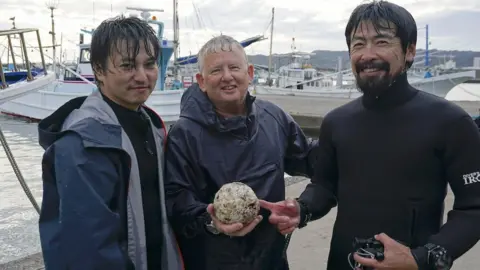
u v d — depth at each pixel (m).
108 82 2.00
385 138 1.94
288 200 2.17
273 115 2.50
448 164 1.85
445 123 1.84
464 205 1.81
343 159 2.07
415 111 1.91
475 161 1.80
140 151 2.09
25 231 6.30
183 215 2.18
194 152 2.26
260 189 2.28
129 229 1.90
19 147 14.77
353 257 1.85
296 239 4.47
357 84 1.98
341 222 2.08
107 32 1.95
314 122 16.02
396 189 1.90
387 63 1.88
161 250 2.14
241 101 2.33
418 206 1.87
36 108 20.12
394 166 1.90
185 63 20.42
